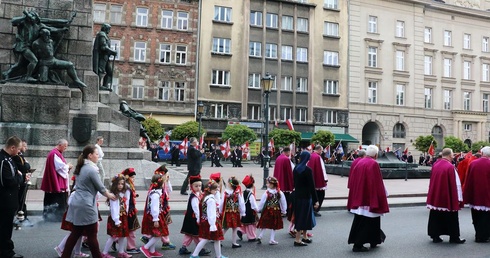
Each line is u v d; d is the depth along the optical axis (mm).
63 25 14797
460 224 11086
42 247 7547
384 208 7688
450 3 50344
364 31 45562
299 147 40844
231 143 36500
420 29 47594
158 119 38500
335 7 45125
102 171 10961
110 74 17812
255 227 8719
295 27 43469
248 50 41594
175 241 8398
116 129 15289
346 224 10711
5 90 13789
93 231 6027
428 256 7488
